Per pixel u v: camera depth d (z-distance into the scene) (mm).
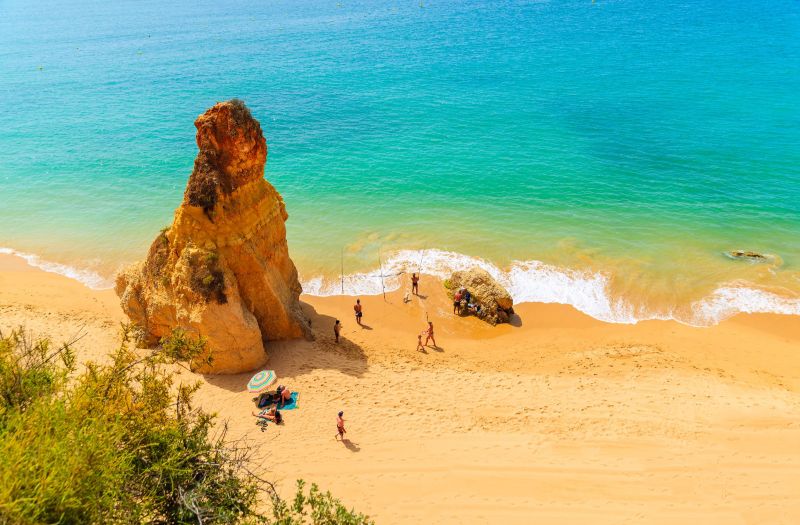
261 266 23375
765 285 30156
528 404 21422
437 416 20547
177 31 144125
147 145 56719
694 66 79750
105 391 11070
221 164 22062
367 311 29078
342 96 72500
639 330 27266
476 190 43375
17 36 142875
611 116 60531
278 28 142750
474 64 88438
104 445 8914
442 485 17141
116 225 39625
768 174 44438
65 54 112625
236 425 19531
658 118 59156
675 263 32469
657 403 21344
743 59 81875
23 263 34625
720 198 40719
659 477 17344
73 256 35562
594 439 19219
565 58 89812
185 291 21828
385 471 17688
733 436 19203
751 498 16359
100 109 70312
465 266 32812
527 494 16781
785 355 24969
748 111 59719
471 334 27344
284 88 77812
